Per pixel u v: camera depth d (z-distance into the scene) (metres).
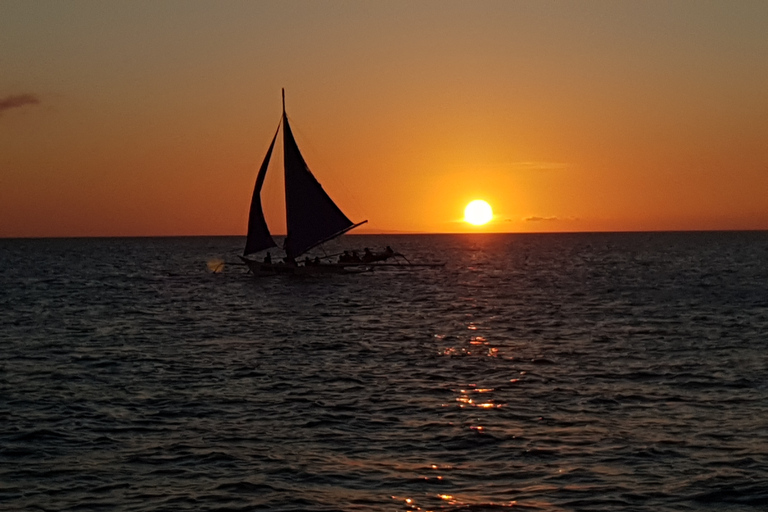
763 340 39.19
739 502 16.80
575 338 40.59
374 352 36.22
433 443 20.98
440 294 70.19
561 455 19.86
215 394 26.97
